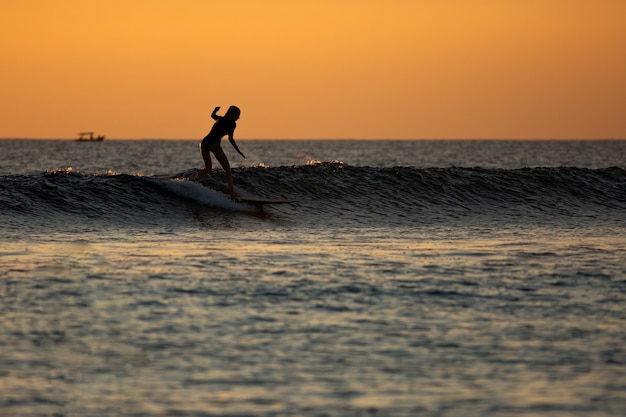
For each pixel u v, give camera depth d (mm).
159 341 34469
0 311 38500
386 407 27641
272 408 27500
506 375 30797
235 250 57312
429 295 43875
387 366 31672
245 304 41062
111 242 59094
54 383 29578
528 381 30172
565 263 54688
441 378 30391
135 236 62094
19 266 48938
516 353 33469
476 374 30875
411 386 29547
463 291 45062
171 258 53250
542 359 32719
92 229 64125
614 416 27109
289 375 30562
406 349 33844
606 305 42312
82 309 39375
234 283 45812
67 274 47125
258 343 34375
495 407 27719
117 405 27703
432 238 66812
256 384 29625
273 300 42031
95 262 51062
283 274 48656
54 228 63688
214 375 30516
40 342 34000
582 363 32312
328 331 36344
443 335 35938
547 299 43438
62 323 36844
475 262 54438
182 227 66938
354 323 37781
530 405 27922
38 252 54000
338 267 51438
